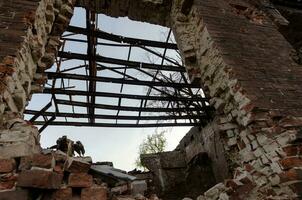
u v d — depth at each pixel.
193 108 5.45
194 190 7.93
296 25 6.68
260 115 2.93
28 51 2.52
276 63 3.78
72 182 1.68
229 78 3.33
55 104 4.74
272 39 4.30
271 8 5.79
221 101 3.54
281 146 2.65
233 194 2.69
